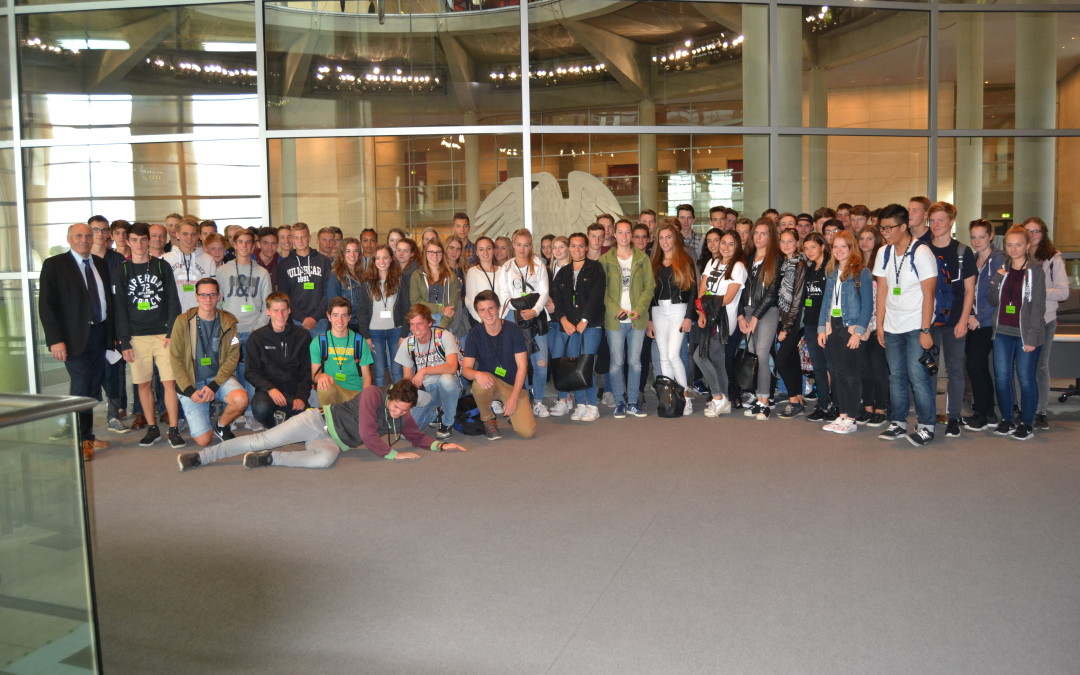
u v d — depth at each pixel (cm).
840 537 402
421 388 638
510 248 766
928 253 586
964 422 668
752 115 900
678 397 715
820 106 908
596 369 779
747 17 890
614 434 653
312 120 873
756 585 345
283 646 296
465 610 325
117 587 354
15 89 863
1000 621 308
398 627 310
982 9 910
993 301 630
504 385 648
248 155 870
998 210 933
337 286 730
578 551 388
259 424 693
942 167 929
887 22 908
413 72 873
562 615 318
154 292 643
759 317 701
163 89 867
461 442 636
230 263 705
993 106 928
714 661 280
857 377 642
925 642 292
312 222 881
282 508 466
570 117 881
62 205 875
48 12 859
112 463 586
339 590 347
